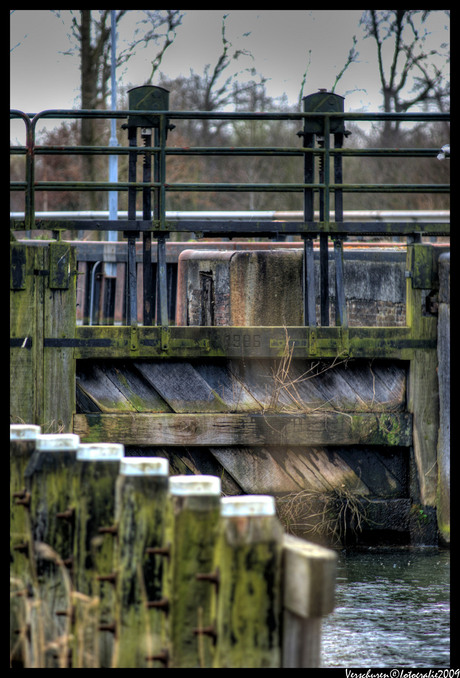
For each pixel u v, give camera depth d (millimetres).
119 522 11430
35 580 12453
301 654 10086
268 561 10211
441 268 21328
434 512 21391
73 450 12586
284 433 20828
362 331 21172
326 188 21344
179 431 20531
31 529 12492
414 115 21453
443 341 21312
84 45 59188
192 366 20984
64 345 20203
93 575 12109
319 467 21312
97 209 58938
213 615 10516
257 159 74562
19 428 13203
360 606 16625
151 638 11203
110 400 20688
